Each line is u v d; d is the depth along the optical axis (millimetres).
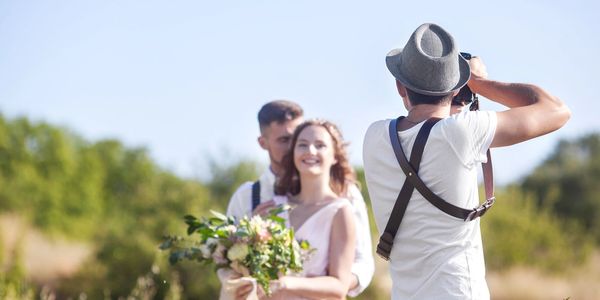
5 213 38938
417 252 5371
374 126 5680
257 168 32875
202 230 7258
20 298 13969
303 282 7156
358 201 8180
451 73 5410
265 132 8367
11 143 44000
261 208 7945
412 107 5520
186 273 21281
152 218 24391
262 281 6941
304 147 7707
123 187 46125
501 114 5242
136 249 23562
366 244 8031
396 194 5445
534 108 5250
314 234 7504
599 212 40406
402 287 5469
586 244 30516
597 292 26688
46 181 42000
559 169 43969
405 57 5500
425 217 5324
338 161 8031
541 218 31203
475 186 5320
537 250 29766
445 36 5523
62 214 40312
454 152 5199
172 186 26031
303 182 7758
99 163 46031
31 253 32219
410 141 5402
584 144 47250
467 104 5777
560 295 26438
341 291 7328
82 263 25938
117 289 23484
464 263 5246
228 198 31109
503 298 26453
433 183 5285
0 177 41031
